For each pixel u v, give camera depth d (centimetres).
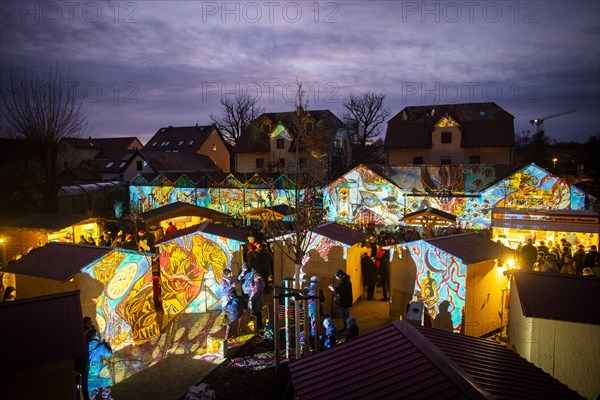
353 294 1549
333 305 1444
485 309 1236
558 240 1912
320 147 2731
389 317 1406
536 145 6956
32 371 691
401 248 1347
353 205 2822
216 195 3284
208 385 974
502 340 1216
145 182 3519
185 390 993
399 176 2927
